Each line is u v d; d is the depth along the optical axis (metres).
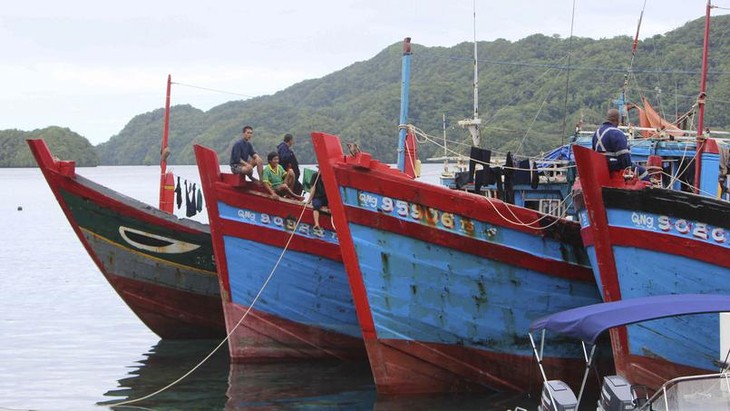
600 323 10.88
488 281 15.34
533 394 15.89
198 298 21.27
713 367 13.86
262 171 18.72
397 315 15.44
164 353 20.23
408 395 15.78
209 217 18.39
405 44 19.19
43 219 70.81
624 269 13.71
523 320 15.56
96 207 20.33
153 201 84.25
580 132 20.84
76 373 18.31
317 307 18.44
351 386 16.80
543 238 15.33
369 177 15.13
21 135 180.62
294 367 18.50
